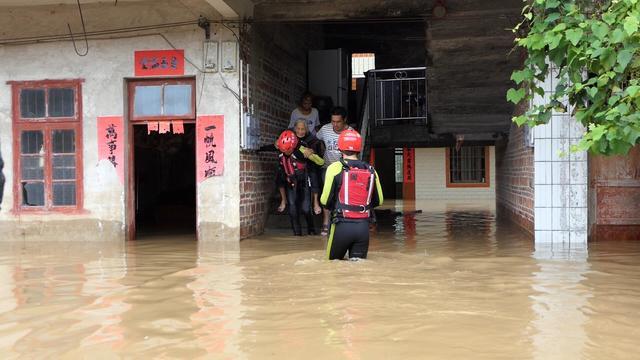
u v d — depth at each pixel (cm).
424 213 1490
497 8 910
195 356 342
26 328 403
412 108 1216
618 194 834
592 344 353
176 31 923
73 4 929
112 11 927
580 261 650
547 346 350
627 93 421
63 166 948
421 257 683
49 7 935
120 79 934
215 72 913
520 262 644
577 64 471
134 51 932
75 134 945
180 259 711
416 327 389
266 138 1049
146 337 379
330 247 648
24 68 953
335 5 945
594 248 757
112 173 935
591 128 458
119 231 930
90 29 935
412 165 2270
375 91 1222
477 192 2238
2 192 955
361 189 634
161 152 1350
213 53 912
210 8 902
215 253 763
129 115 947
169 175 1362
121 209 932
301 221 1052
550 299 463
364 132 1235
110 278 584
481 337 368
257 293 493
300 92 1276
